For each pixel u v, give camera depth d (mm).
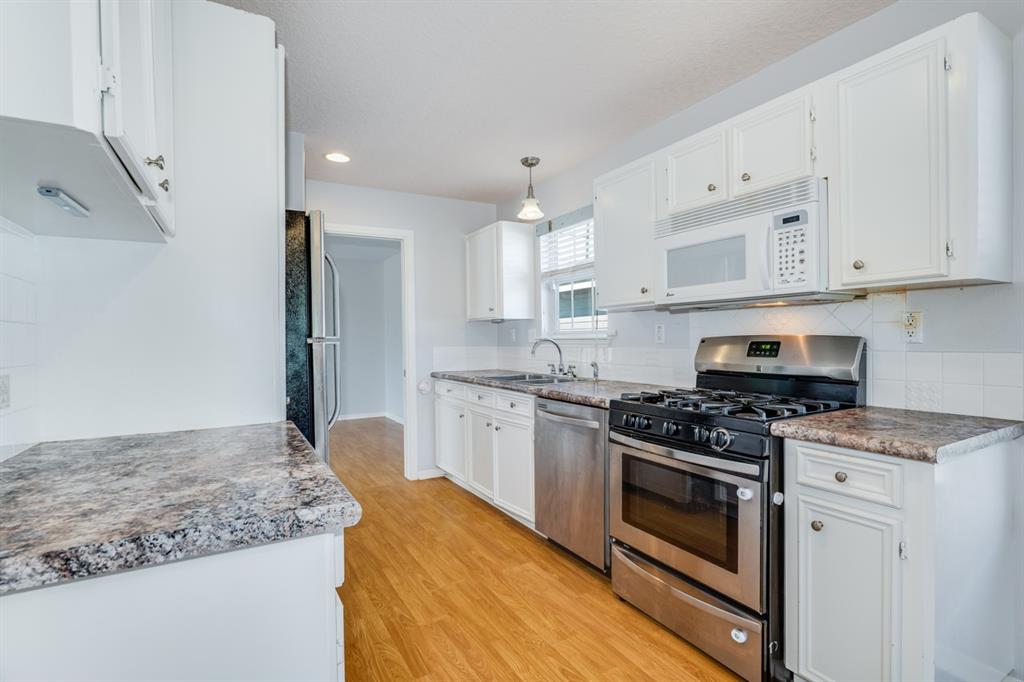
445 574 2400
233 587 788
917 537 1270
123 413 1463
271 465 1096
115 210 1151
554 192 3660
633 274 2508
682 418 1826
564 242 3584
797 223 1766
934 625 1254
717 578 1707
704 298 2104
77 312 1414
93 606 710
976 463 1387
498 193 4082
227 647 785
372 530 2957
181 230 1537
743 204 1967
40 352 1365
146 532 717
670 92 2441
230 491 904
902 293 1775
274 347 1665
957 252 1408
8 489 923
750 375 2217
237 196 1614
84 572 670
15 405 1222
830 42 1993
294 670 825
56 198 1037
